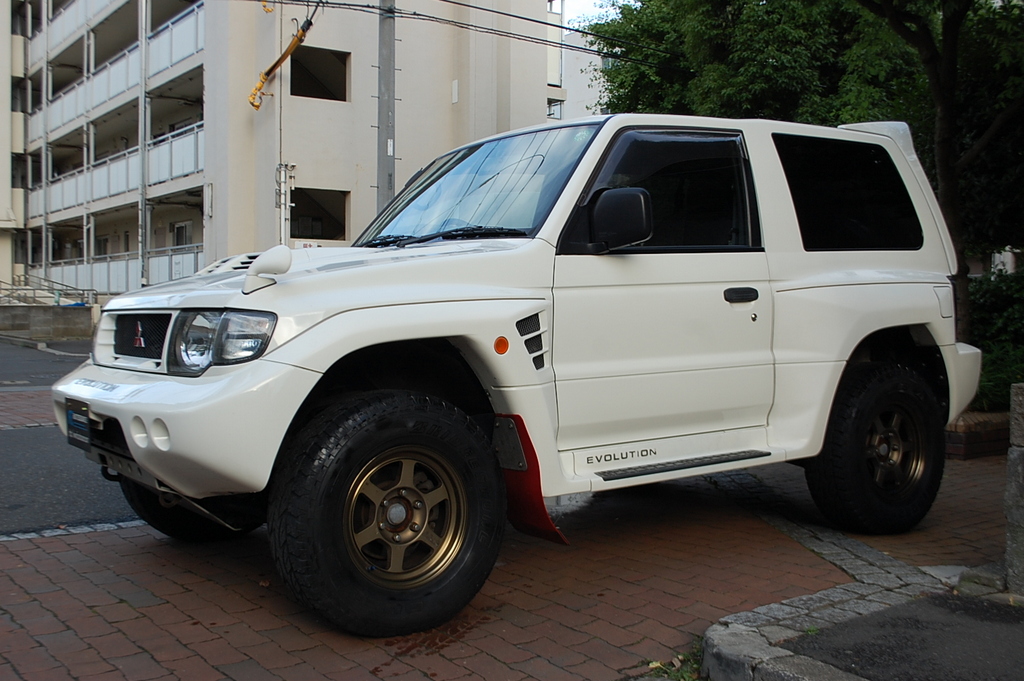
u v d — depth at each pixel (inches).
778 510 225.5
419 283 141.1
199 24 840.3
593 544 196.1
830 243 193.0
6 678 122.3
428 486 140.2
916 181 215.2
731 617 139.2
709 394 169.9
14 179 1387.8
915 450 200.7
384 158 601.6
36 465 267.3
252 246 800.3
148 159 935.7
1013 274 418.0
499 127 876.6
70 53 1209.4
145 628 141.7
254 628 141.9
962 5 314.5
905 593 152.4
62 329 915.4
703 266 170.7
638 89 788.0
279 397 124.6
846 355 184.7
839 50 655.1
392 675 125.7
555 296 152.6
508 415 147.6
